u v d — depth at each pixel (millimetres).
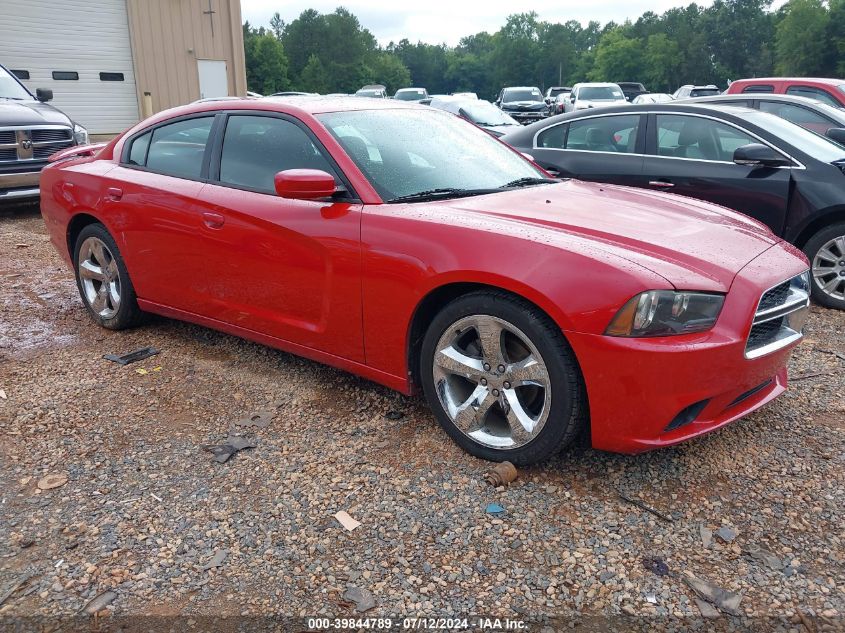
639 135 6211
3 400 3635
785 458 3062
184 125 4125
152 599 2252
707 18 121188
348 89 145250
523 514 2660
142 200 4113
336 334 3355
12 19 16766
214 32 20750
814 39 83250
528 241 2742
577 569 2373
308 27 143250
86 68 18328
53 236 4941
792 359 4246
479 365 2920
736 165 5691
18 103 9414
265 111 3744
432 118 4133
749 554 2449
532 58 165125
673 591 2273
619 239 2852
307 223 3326
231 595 2268
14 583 2320
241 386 3809
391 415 3436
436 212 3076
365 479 2900
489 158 3949
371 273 3109
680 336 2561
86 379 3908
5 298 5422
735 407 2914
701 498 2770
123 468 3004
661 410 2586
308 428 3338
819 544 2500
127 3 18719
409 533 2559
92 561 2424
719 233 3094
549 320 2691
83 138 9852
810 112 7570
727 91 11875
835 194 5191
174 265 4047
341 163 3336
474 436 3004
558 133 6695
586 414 2748
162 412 3516
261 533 2568
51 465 3027
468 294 2873
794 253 3125
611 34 130750
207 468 3002
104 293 4648
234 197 3658
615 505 2719
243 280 3693
